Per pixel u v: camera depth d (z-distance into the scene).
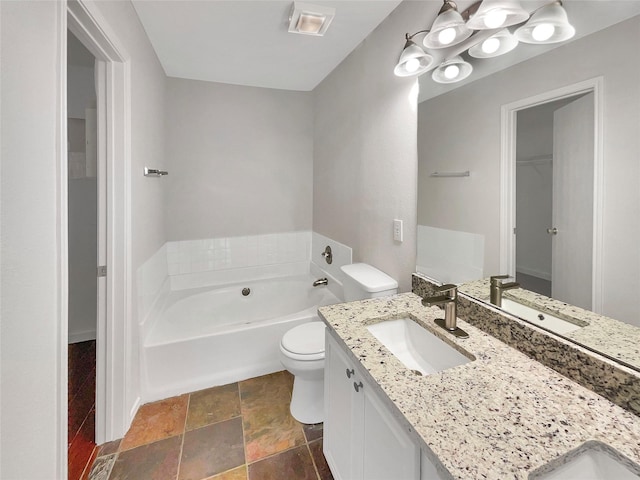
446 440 0.66
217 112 2.82
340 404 1.21
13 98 0.71
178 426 1.68
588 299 0.85
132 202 1.66
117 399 1.58
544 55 0.94
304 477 1.38
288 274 3.20
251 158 2.97
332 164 2.64
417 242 1.60
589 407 0.76
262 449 1.54
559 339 0.91
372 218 2.00
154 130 2.17
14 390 0.72
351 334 1.16
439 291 1.17
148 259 2.03
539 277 0.98
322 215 2.94
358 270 1.94
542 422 0.71
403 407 0.76
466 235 1.29
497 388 0.83
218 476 1.39
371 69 1.94
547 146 0.94
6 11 0.68
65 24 0.92
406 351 1.34
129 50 1.58
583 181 0.84
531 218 1.00
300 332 1.89
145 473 1.40
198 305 2.69
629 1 0.73
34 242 0.79
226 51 2.17
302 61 2.36
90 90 2.57
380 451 0.92
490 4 0.94
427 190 1.51
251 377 2.13
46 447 0.85
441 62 1.39
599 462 0.66
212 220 2.89
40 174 0.82
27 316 0.77
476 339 1.11
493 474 0.58
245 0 1.61
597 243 0.82
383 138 1.84
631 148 0.74
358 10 1.69
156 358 1.90
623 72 0.75
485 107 1.17
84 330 2.73
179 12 1.71
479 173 1.21
